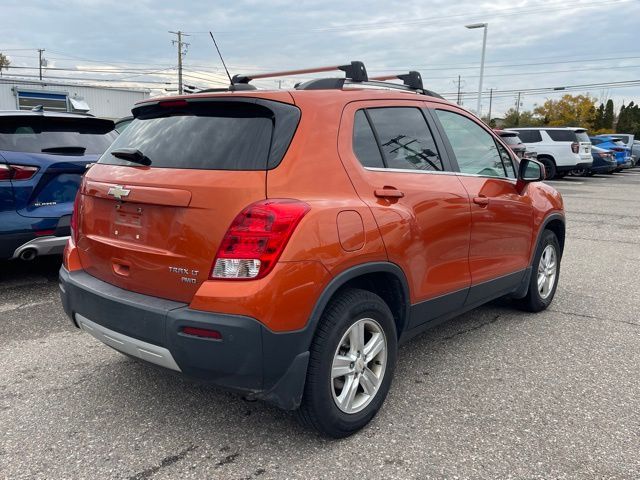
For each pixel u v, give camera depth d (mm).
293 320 2527
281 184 2594
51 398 3369
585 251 8195
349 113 3047
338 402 2832
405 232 3098
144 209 2787
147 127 3146
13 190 5121
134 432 2992
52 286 5777
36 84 30562
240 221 2490
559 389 3527
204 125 2871
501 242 4168
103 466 2688
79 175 5551
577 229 10281
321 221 2617
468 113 4160
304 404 2732
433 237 3361
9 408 3244
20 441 2898
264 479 2592
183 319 2498
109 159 3252
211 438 2936
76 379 3633
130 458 2756
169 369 2689
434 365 3891
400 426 3061
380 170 3107
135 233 2840
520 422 3111
